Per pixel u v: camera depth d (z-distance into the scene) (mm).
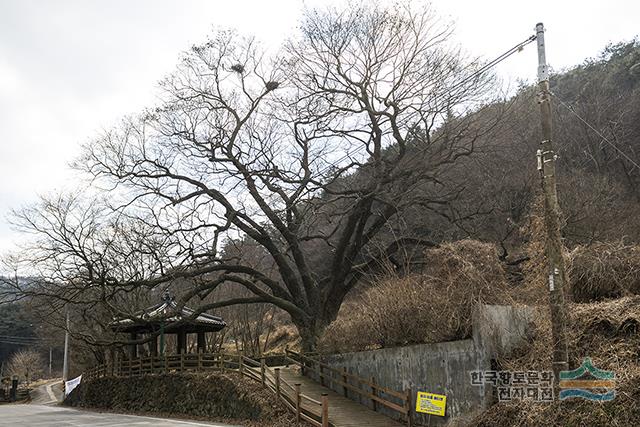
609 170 41656
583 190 33844
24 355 91312
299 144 32469
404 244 31656
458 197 33750
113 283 31281
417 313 18500
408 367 18297
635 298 15336
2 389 62562
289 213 32562
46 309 42656
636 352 13586
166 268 31531
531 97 42375
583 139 43750
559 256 13281
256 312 47938
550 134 13586
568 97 52469
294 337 49969
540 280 17078
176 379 28531
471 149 31047
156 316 31156
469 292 16719
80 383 43625
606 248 18188
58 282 32688
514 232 34594
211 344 48031
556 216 13359
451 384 16484
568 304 14914
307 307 33188
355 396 21156
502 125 33281
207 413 25203
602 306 15312
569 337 14570
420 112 30203
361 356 20938
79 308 38750
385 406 19266
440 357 16984
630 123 44281
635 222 31453
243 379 24281
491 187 36062
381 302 20281
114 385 34875
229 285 46000
